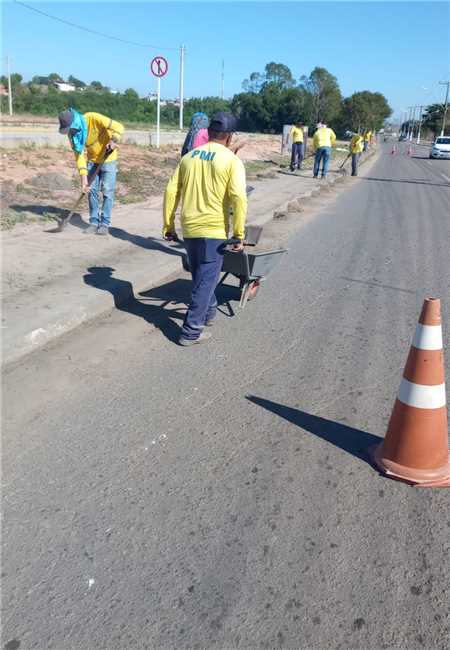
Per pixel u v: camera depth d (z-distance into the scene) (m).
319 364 4.67
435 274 7.66
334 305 6.17
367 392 4.23
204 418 3.79
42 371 4.33
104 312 5.57
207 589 2.46
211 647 2.21
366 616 2.36
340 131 94.25
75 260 6.80
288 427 3.72
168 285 6.52
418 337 3.17
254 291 6.21
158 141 20.97
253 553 2.66
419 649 2.23
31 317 4.94
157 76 17.14
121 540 2.71
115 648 2.20
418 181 22.97
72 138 7.39
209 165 4.47
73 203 10.16
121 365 4.50
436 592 2.49
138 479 3.15
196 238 4.64
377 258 8.47
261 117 84.88
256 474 3.23
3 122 28.61
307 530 2.81
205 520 2.85
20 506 2.91
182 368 4.50
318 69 83.69
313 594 2.45
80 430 3.59
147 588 2.46
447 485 3.20
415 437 3.20
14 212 8.91
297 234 10.03
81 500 2.97
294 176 19.58
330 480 3.21
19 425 3.62
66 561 2.58
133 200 11.33
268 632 2.28
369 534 2.80
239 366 4.57
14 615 2.32
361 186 19.66
